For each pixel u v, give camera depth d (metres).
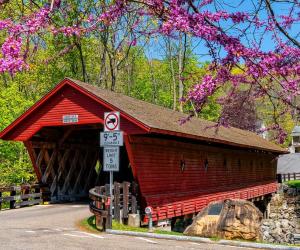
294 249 9.08
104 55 36.59
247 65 5.74
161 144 17.44
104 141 11.59
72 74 35.31
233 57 5.63
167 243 9.94
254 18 5.44
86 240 9.99
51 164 19.69
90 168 22.86
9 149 25.28
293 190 39.41
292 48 5.63
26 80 29.03
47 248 8.75
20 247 8.84
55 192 20.05
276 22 5.48
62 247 8.91
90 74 40.59
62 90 17.55
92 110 16.84
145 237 10.92
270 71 5.70
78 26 5.91
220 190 23.78
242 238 12.18
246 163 29.97
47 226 12.49
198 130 20.41
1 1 5.81
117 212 13.95
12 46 4.96
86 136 22.05
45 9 5.36
